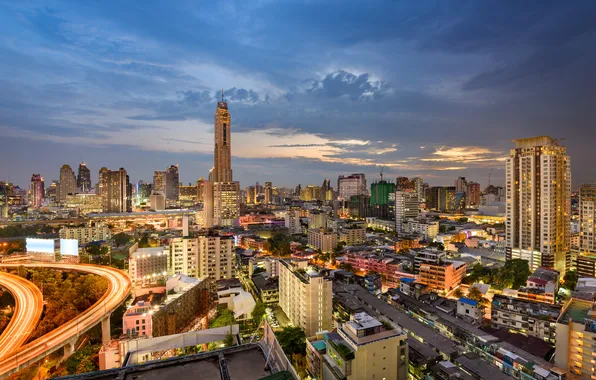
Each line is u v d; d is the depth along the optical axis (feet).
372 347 283.79
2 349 374.84
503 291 547.08
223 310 466.29
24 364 330.13
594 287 449.89
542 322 401.08
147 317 374.22
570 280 604.49
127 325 369.91
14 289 589.32
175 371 97.09
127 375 94.63
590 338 314.14
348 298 508.53
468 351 347.77
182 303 448.65
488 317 484.33
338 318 474.08
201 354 104.94
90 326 415.44
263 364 101.65
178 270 640.99
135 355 137.28
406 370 298.35
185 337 147.95
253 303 506.07
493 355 340.59
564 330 333.01
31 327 438.81
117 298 516.73
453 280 612.29
